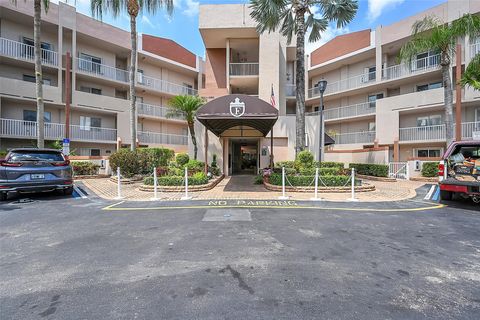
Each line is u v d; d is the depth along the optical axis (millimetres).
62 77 21359
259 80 20203
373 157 17984
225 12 20172
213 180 12430
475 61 12539
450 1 18641
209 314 2422
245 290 2861
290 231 5066
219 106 9398
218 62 23625
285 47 22094
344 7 13234
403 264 3582
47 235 4824
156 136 27281
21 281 3076
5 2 17938
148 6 15133
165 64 28562
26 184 8031
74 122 22219
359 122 26094
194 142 16031
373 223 5723
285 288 2912
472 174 7523
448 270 3406
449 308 2549
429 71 20125
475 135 11320
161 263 3576
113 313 2439
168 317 2377
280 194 9648
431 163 14930
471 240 4617
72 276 3203
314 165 12344
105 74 24250
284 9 14008
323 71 28828
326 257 3805
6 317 2383
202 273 3277
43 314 2432
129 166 12930
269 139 15836
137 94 27578
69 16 20953
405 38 21438
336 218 6141
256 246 4234
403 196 9516
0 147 18266
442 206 7684
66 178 8828
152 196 9227
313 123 15812
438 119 20016
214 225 5473
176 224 5555
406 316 2414
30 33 20562
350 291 2855
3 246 4254
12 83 18172
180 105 16375
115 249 4105
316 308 2527
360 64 25953
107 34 23469
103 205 7637
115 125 24609
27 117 19953
